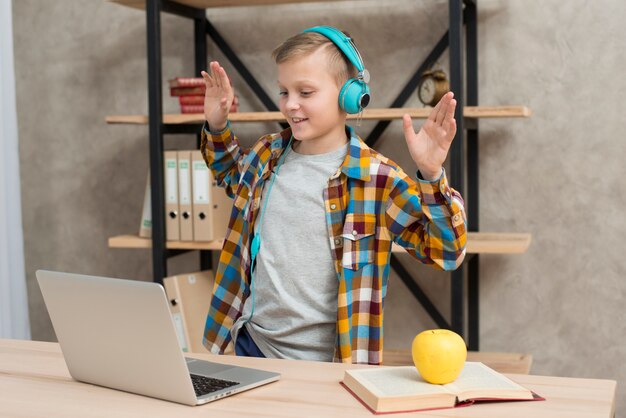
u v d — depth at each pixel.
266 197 1.71
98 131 3.30
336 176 1.62
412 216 1.53
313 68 1.56
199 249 2.96
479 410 1.08
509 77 2.76
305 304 1.64
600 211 2.70
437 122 1.33
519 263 2.80
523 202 2.78
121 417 1.09
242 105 3.09
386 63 2.89
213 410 1.11
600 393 1.15
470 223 2.81
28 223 3.42
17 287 2.96
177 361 1.12
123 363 1.19
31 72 3.36
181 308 2.79
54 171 3.37
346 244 1.61
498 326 2.84
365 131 2.93
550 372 2.79
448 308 2.89
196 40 3.06
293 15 3.00
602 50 2.66
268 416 1.07
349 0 2.88
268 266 1.67
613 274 2.70
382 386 1.13
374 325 1.62
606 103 2.67
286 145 1.74
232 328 1.72
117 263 3.32
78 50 3.29
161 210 2.76
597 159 2.69
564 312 2.76
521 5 2.73
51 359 1.42
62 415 1.10
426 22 2.84
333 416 1.07
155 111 2.72
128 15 3.22
